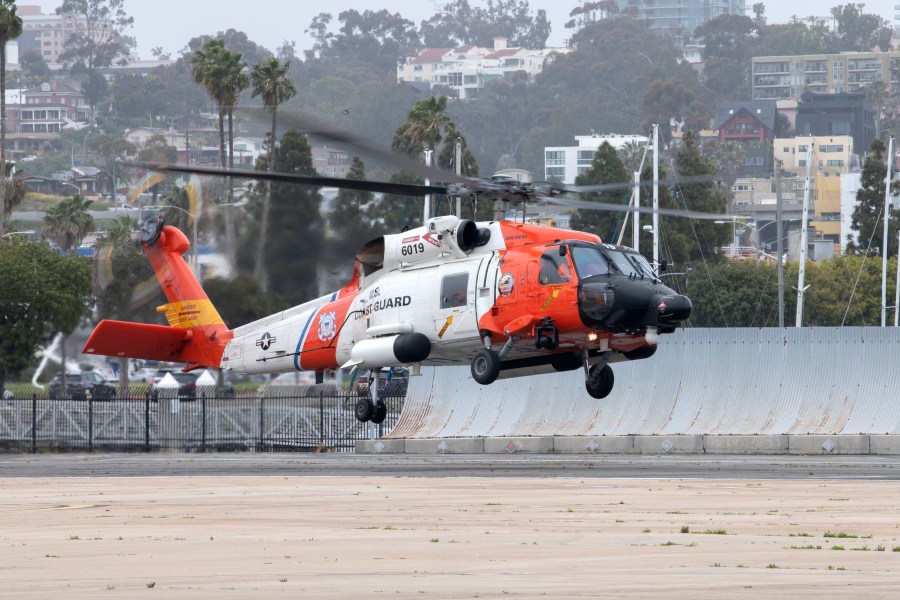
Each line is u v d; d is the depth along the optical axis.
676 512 60.50
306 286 163.25
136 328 111.31
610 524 55.53
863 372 118.12
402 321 91.12
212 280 162.88
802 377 120.00
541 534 51.72
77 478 92.75
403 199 167.00
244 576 39.81
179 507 67.56
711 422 120.12
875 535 50.09
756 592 34.62
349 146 76.31
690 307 82.00
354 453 127.25
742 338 123.00
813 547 46.16
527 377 130.12
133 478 91.19
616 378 126.31
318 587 36.84
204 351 111.44
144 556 45.94
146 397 137.00
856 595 33.94
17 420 142.50
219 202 172.88
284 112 74.56
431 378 135.38
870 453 110.12
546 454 118.06
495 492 73.44
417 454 123.06
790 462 98.38
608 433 122.19
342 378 97.88
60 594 36.19
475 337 87.06
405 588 36.34
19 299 178.38
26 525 59.38
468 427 129.12
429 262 91.50
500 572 39.78
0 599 35.41
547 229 86.88
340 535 52.34
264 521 59.12
